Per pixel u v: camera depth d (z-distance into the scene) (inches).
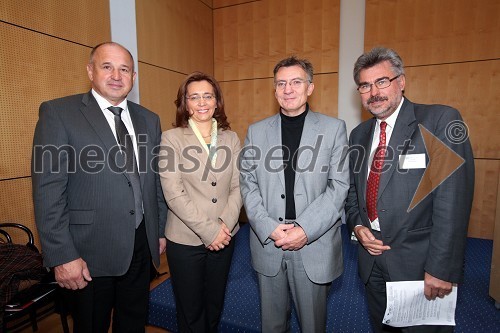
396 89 50.2
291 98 54.7
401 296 48.2
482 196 136.5
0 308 57.1
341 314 80.2
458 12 130.6
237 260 118.9
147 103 127.3
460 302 85.0
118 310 59.8
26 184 83.0
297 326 75.5
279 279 56.8
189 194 59.1
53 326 82.0
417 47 137.7
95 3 101.7
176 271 59.5
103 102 54.6
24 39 81.4
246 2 165.8
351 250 126.0
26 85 82.3
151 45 128.4
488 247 127.3
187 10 151.7
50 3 87.7
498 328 73.2
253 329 74.5
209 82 62.5
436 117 47.9
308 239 51.2
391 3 138.9
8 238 71.4
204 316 62.0
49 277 69.1
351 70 149.7
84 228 51.1
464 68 132.5
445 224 45.5
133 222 53.8
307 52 155.5
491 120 131.4
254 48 166.9
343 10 148.2
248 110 172.4
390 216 49.9
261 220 54.1
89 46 99.9
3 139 77.7
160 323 85.1
